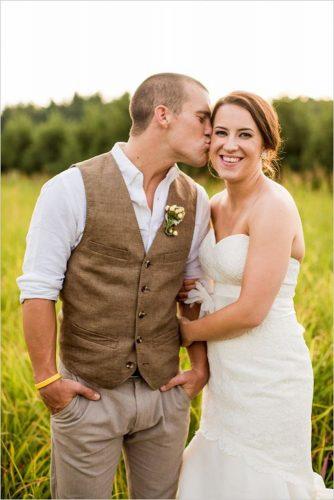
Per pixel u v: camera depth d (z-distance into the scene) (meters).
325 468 2.72
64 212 1.99
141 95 2.09
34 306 2.03
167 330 2.23
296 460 2.22
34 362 2.09
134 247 2.06
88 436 2.13
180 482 2.38
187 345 2.32
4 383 3.11
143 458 2.33
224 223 2.24
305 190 9.28
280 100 12.26
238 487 2.21
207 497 2.30
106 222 2.02
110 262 2.05
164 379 2.21
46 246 2.02
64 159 14.75
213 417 2.32
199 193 2.28
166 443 2.29
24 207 8.16
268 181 2.16
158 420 2.24
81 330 2.12
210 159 2.15
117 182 2.05
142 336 2.13
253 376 2.18
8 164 15.88
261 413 2.17
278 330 2.18
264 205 2.08
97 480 2.21
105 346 2.11
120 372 2.12
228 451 2.23
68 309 2.15
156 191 2.13
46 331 2.05
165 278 2.14
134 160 2.09
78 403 2.11
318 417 2.86
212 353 2.29
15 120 16.16
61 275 2.07
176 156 2.11
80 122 15.21
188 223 2.19
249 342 2.18
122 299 2.08
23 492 2.65
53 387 2.07
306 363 2.24
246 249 2.12
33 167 15.55
